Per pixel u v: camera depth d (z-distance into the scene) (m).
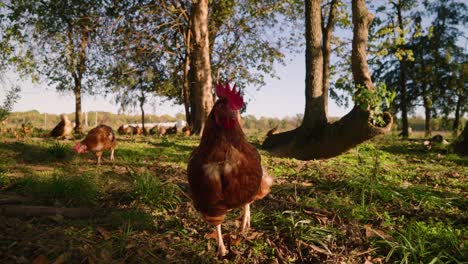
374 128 9.72
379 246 4.21
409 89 32.03
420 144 16.62
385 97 9.41
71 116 52.44
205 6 19.94
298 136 12.05
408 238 4.17
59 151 9.76
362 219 4.95
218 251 4.07
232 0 25.27
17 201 5.22
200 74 20.58
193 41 20.27
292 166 8.96
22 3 21.92
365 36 10.43
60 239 4.10
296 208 5.24
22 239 4.04
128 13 21.16
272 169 8.43
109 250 3.96
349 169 8.19
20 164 8.57
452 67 29.66
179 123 35.84
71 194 5.39
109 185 6.32
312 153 11.56
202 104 20.77
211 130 3.46
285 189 6.34
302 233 4.40
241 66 27.66
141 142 15.69
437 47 29.89
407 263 3.79
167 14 22.45
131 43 21.27
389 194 5.86
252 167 3.50
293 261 4.02
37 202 5.28
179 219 4.88
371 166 9.17
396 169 9.23
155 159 10.13
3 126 18.06
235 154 3.41
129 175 7.08
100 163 9.05
